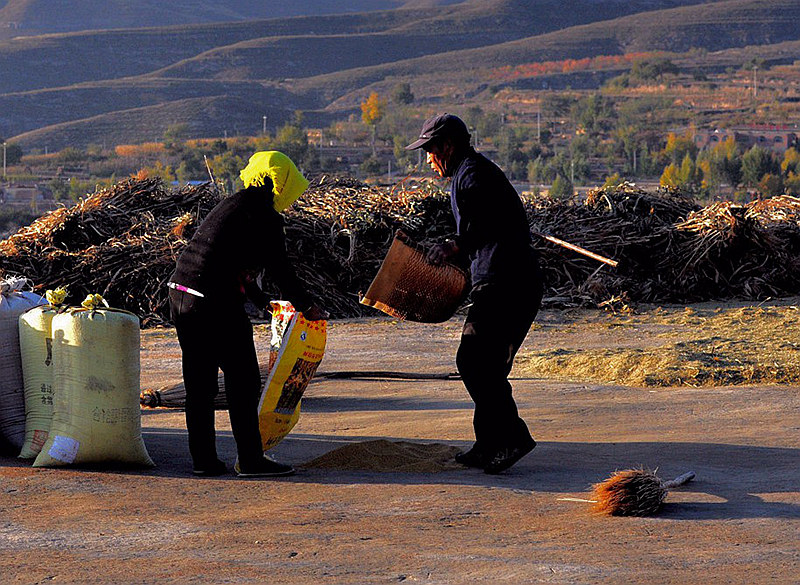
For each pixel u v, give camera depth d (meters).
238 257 10.28
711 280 28.84
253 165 10.58
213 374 10.41
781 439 11.69
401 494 9.40
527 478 10.15
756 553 7.29
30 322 10.85
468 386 10.64
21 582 6.61
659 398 14.70
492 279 10.41
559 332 23.11
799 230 31.66
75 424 10.36
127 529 8.03
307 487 9.72
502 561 7.07
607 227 30.19
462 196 10.43
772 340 19.98
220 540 7.69
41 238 28.03
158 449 11.81
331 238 27.77
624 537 7.80
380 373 17.70
